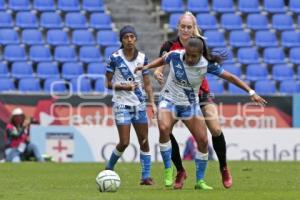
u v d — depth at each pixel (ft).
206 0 307.99
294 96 230.89
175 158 118.21
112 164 131.44
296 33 303.68
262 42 298.35
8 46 272.31
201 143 115.14
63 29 285.64
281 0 315.37
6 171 165.68
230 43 294.05
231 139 225.76
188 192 107.24
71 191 111.96
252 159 226.58
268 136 228.02
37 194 105.81
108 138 218.59
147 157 128.06
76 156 216.95
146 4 307.99
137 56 128.16
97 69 270.05
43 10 291.58
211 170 163.73
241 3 311.47
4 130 215.92
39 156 212.84
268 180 139.95
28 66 266.98
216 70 112.16
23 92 237.86
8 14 285.23
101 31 287.28
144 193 105.29
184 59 111.14
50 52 276.41
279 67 284.82
